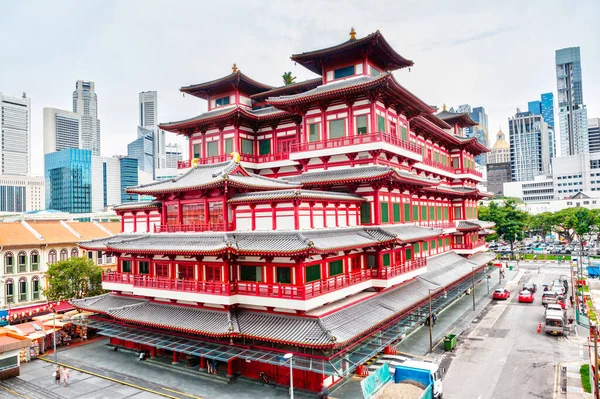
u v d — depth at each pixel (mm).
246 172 53375
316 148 59969
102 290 71438
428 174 83062
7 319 67688
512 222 145875
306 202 47219
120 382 48344
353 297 51844
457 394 43438
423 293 62156
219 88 74812
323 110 60281
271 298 44500
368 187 56094
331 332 41406
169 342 50125
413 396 37844
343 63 62938
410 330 61438
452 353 55219
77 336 67188
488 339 60875
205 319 48219
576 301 76562
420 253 71750
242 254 44594
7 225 83500
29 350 57000
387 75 51562
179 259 52281
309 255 43125
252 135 71000
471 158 104750
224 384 46406
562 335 61469
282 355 43344
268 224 47781
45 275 77688
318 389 43062
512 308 79625
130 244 54969
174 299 53062
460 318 72688
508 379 46812
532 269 129375
